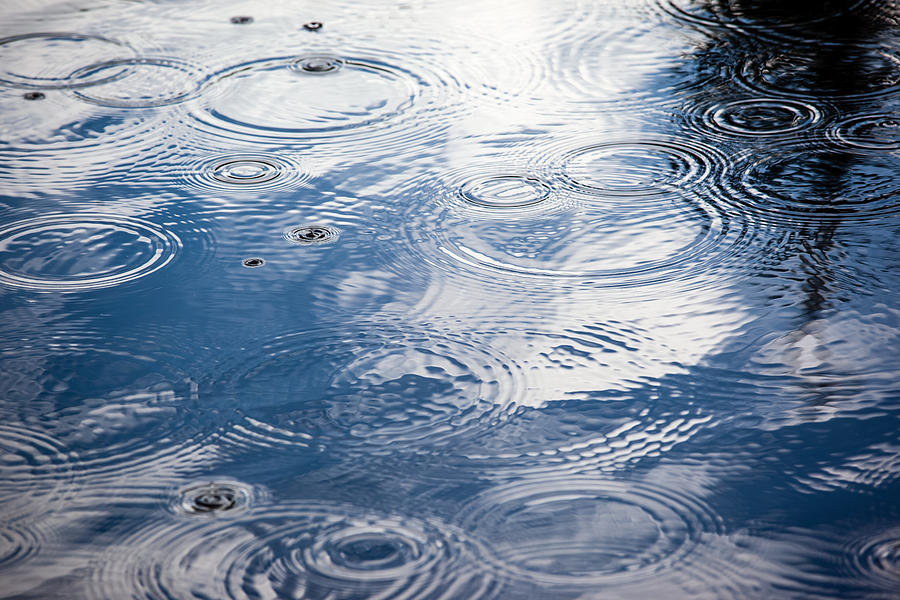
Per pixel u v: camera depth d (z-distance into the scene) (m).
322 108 3.54
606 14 3.80
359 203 3.36
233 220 3.32
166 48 3.70
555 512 2.99
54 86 3.59
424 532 2.98
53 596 2.93
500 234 3.30
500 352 3.14
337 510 2.99
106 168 3.42
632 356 3.13
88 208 3.34
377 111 3.54
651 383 3.11
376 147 3.46
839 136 3.45
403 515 2.99
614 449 3.04
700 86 3.58
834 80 3.58
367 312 3.19
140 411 3.08
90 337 3.16
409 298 3.21
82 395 3.10
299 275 3.24
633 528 2.98
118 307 3.20
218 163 3.43
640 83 3.60
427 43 3.72
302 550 2.96
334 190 3.38
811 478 3.01
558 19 3.79
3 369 3.12
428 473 3.03
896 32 3.70
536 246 3.28
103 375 3.12
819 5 3.80
